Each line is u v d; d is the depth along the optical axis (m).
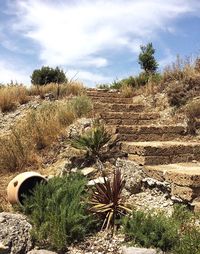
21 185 4.53
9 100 8.97
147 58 12.20
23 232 3.70
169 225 3.64
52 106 7.67
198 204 4.09
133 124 6.71
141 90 8.47
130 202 4.54
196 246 3.25
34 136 6.40
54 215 3.89
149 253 3.36
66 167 5.34
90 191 4.47
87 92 8.62
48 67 13.19
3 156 5.98
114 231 3.87
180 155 5.37
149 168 4.89
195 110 6.42
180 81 7.34
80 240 3.80
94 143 5.39
